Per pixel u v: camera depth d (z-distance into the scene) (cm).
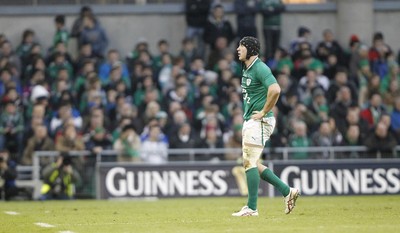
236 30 9738
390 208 5734
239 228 4300
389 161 8150
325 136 8288
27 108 8788
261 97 4888
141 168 7919
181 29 10138
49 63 9088
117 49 10069
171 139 8200
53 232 4325
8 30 9938
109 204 6856
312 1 10225
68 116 8331
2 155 7800
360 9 10106
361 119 8638
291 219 4756
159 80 9075
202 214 5319
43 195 7831
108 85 8862
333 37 10150
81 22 9469
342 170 8094
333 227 4297
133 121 8525
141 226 4528
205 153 8125
